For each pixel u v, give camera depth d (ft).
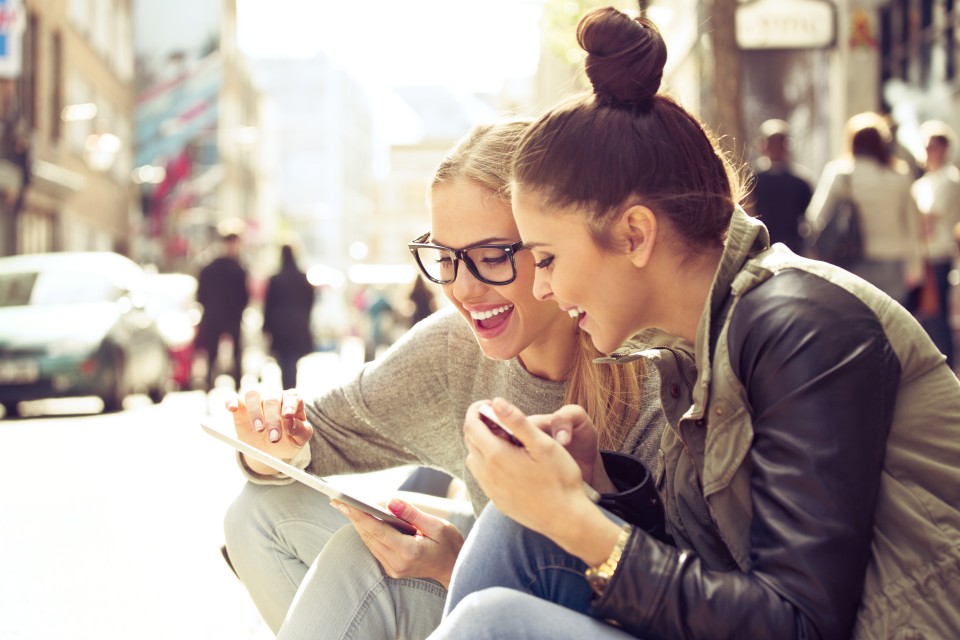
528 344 6.61
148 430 32.42
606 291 4.83
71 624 11.59
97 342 36.63
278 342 40.93
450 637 4.44
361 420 7.55
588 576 4.49
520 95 165.78
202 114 175.73
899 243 23.99
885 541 4.42
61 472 23.07
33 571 14.06
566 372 6.70
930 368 4.53
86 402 44.57
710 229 4.78
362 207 356.18
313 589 6.32
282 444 7.32
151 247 156.04
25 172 84.48
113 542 15.87
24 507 18.76
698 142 4.81
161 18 176.45
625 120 4.72
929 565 4.38
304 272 41.29
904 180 24.07
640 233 4.73
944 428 4.50
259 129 230.48
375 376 7.50
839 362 4.33
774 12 35.53
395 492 7.81
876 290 4.55
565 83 5.86
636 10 4.88
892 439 4.50
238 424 7.35
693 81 53.42
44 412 39.70
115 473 22.94
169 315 53.88
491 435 4.57
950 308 26.81
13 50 61.21
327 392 7.68
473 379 7.24
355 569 6.30
